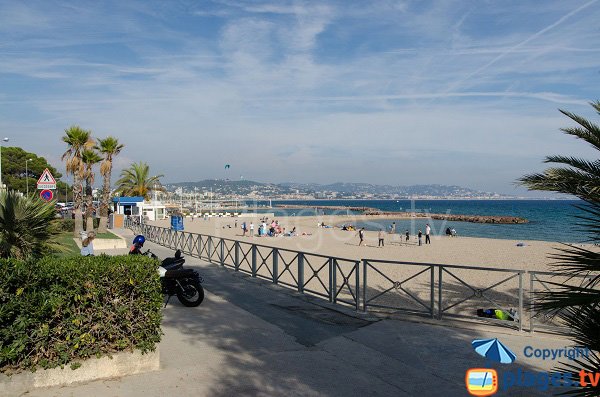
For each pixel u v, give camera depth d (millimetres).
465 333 7434
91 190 32406
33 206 9398
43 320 5059
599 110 5598
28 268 5055
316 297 10320
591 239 4188
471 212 123250
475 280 15688
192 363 6023
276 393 5113
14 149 68000
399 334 7402
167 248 21859
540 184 5449
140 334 5629
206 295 10617
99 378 5379
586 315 3766
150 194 61406
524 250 29062
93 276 5312
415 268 19031
